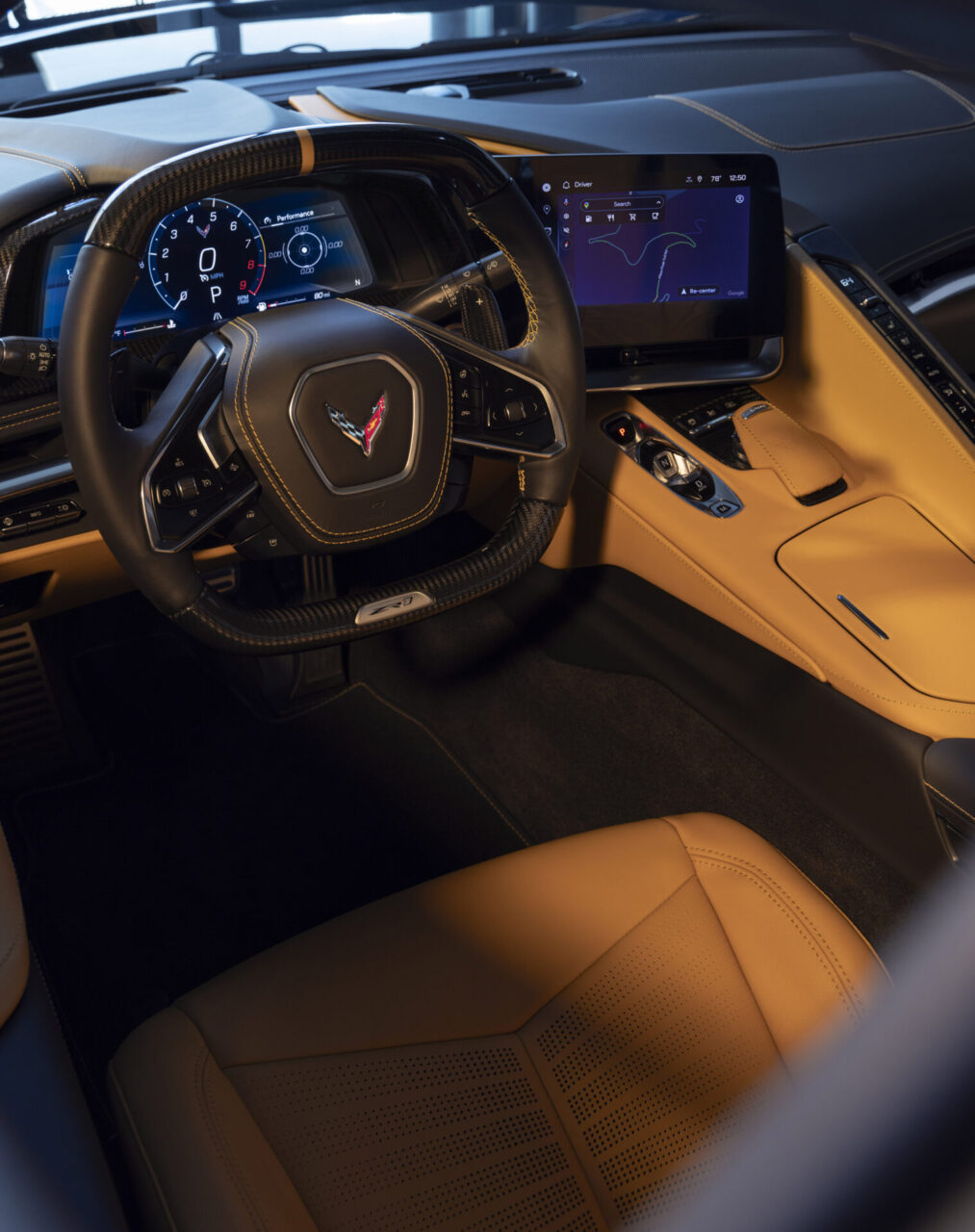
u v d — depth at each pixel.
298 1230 0.72
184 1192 0.72
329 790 1.76
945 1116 0.16
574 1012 0.87
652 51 2.39
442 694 1.91
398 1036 0.84
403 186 1.42
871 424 1.53
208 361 1.04
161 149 1.27
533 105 1.94
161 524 1.01
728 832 1.00
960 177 2.05
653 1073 0.84
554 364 1.16
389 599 1.12
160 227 1.30
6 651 1.55
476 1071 0.83
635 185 1.40
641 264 1.45
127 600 1.89
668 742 1.81
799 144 2.04
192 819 1.70
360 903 1.59
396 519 1.10
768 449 1.48
